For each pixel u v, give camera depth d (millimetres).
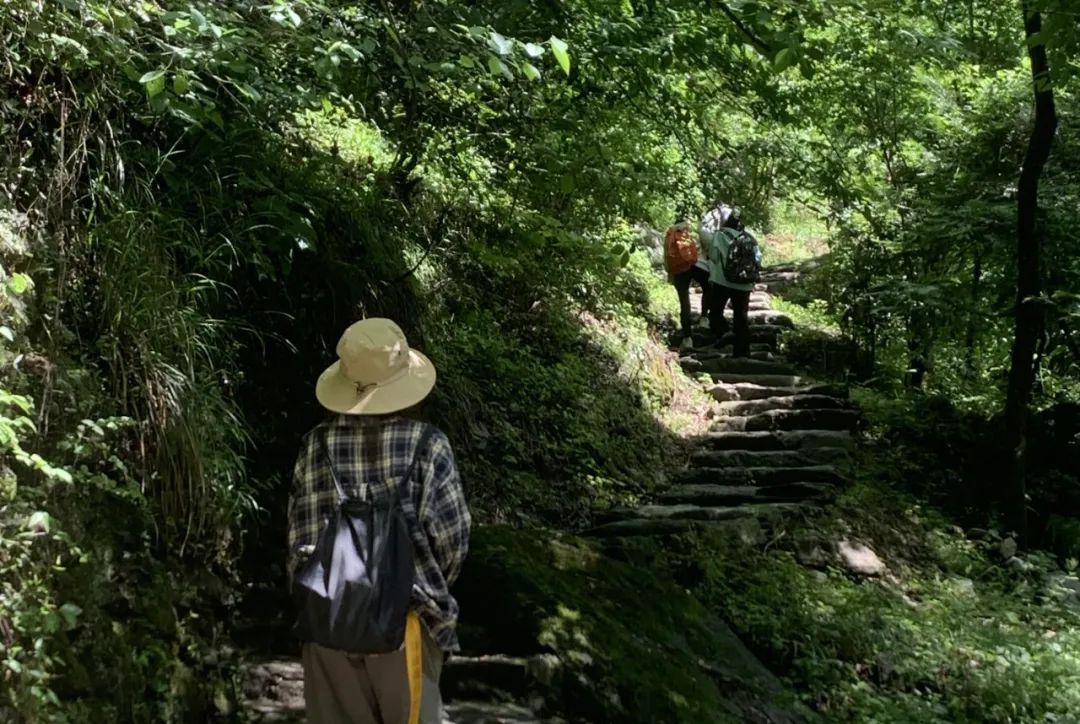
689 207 8109
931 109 10320
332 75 3975
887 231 10406
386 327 2967
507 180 6633
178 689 3684
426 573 2787
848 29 7402
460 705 4410
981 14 9656
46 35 3670
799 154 8273
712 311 11148
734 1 4965
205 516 4055
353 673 2758
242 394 5090
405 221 7148
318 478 2871
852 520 7898
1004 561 8133
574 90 6070
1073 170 9523
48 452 3367
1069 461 9711
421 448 2865
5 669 2877
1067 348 9719
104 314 3879
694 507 7719
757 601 6500
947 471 9234
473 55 4445
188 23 3607
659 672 4996
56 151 3951
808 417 9391
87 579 3350
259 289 5348
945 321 9836
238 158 5004
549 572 5457
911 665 6129
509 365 8094
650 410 9508
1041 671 6195
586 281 9570
